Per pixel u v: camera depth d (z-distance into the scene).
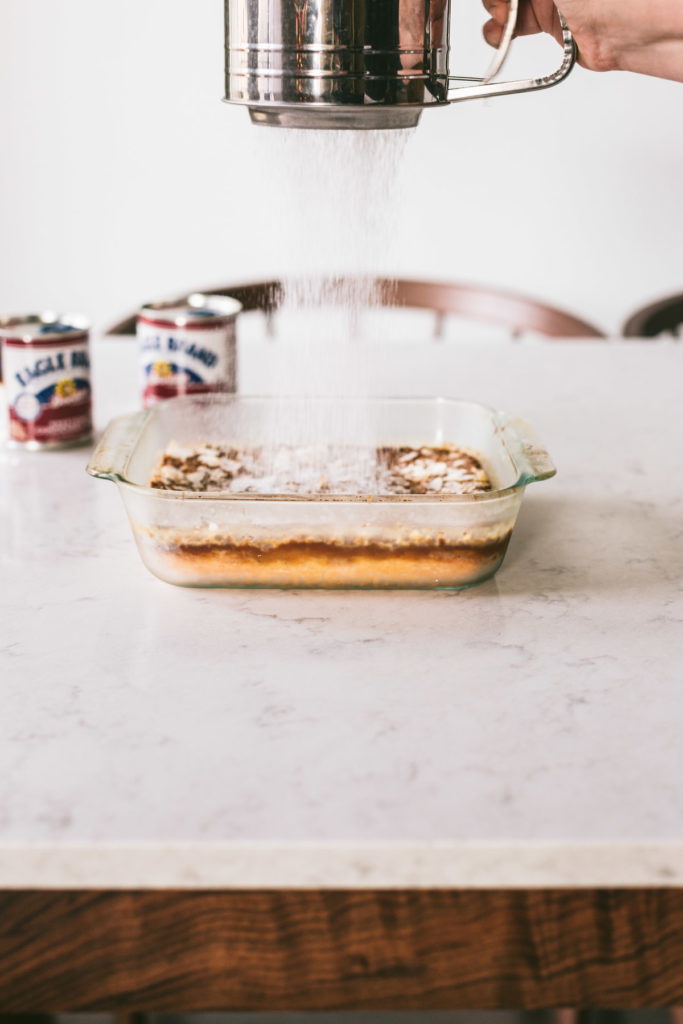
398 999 0.54
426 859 0.49
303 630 0.69
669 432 1.07
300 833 0.50
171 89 2.04
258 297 1.61
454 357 1.33
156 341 1.01
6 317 1.04
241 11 0.68
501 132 2.02
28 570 0.77
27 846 0.49
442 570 0.73
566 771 0.54
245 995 0.54
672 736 0.57
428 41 0.68
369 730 0.58
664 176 2.04
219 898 0.52
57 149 2.09
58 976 0.54
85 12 1.99
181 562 0.73
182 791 0.53
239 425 0.92
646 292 2.13
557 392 1.20
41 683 0.62
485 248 2.11
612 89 1.97
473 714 0.59
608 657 0.66
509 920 0.53
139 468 0.83
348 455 0.91
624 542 0.83
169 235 2.14
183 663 0.65
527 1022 1.41
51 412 1.00
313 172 0.90
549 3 0.83
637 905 0.52
